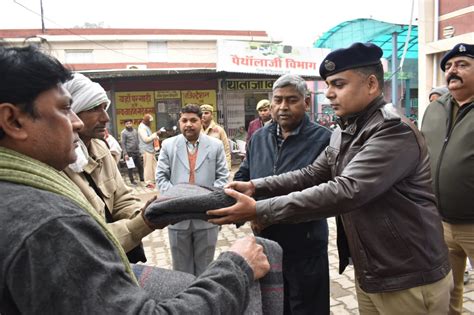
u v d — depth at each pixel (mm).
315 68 14227
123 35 21688
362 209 1781
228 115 14531
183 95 14031
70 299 801
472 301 3188
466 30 8289
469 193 2512
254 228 2297
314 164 2180
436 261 1785
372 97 1815
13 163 901
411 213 1727
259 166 2631
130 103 13680
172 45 22703
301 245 2416
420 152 1755
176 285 1236
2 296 817
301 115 2496
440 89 4133
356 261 1865
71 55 21266
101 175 1974
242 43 12945
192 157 3459
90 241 876
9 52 917
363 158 1661
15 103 900
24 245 787
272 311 1293
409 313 1786
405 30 14398
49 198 871
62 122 968
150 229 1648
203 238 3266
